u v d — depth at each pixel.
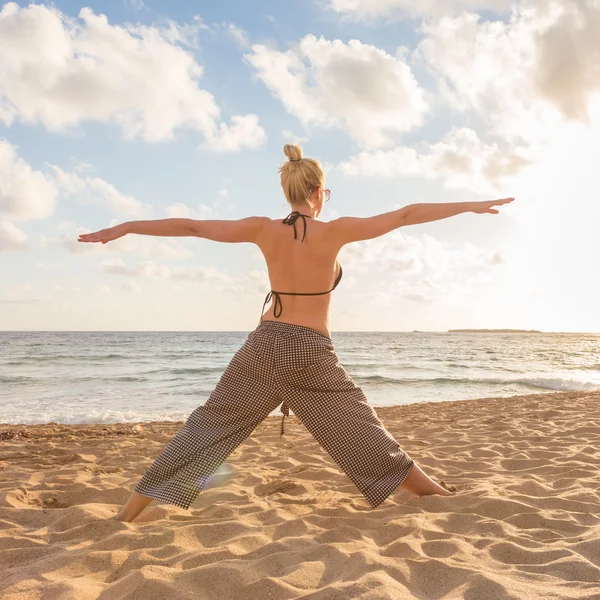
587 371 25.88
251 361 2.45
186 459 2.46
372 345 64.44
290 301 2.47
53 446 5.50
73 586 1.77
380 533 2.36
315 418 2.47
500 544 2.14
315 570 1.90
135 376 21.03
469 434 5.88
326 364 2.44
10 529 2.53
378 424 2.58
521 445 4.98
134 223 2.39
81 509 2.80
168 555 2.12
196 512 2.89
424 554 2.09
